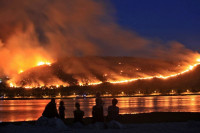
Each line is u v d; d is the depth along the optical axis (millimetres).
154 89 170625
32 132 14414
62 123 17266
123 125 15156
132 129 13914
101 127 15531
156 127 14320
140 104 59688
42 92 164375
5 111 47781
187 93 149250
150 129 13641
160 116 29094
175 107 47219
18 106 64500
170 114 30609
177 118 26984
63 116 21562
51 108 19797
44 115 19719
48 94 155625
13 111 47688
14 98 133375
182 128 13766
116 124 14906
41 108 56125
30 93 161750
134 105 55875
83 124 17734
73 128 16266
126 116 29922
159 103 62219
